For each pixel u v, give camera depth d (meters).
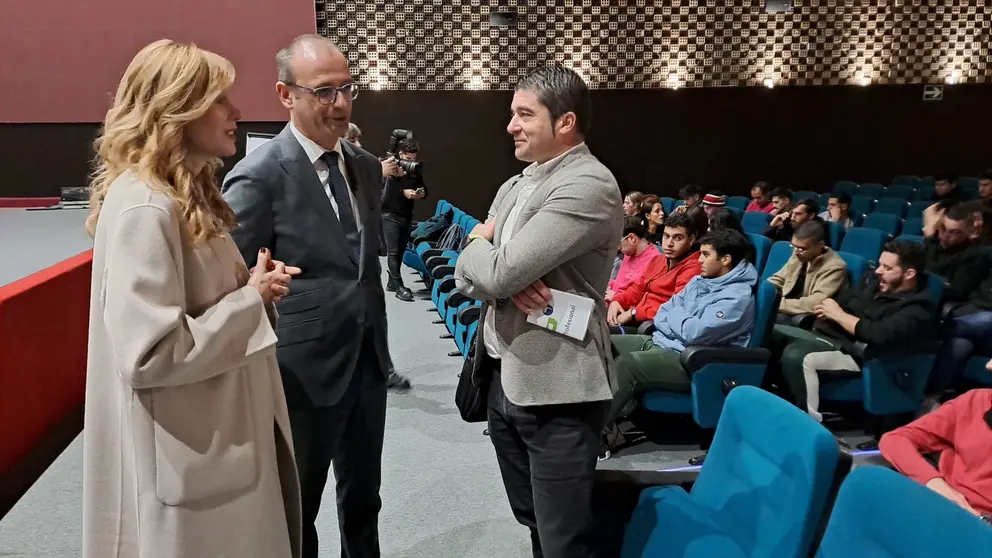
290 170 1.55
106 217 1.15
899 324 2.62
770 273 3.77
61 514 2.28
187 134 1.20
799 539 1.19
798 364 2.78
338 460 1.80
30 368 2.61
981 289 3.40
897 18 8.27
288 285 1.48
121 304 1.08
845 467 1.21
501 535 2.19
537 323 1.40
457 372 3.72
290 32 7.35
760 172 8.48
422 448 2.82
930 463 1.71
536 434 1.46
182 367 1.11
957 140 8.64
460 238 5.11
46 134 7.29
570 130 1.42
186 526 1.18
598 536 1.52
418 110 7.83
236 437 1.24
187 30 7.22
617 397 2.62
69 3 7.04
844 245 4.34
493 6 7.73
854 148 8.55
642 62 8.09
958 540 0.95
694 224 3.31
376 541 1.88
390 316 4.89
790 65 8.27
